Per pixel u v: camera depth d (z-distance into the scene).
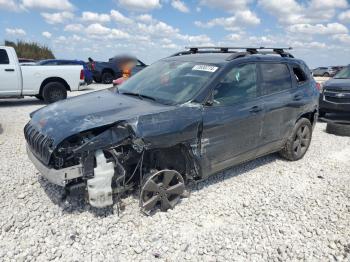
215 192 4.43
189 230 3.55
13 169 4.94
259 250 3.29
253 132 4.64
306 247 3.36
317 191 4.62
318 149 6.61
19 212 3.74
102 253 3.15
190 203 4.10
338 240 3.47
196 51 5.63
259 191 4.53
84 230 3.45
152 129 3.48
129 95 4.53
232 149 4.38
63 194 3.98
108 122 3.41
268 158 5.87
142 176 3.83
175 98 4.08
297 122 5.60
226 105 4.24
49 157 3.35
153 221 3.66
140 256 3.13
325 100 9.09
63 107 4.12
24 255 3.07
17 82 11.35
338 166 5.66
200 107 3.96
